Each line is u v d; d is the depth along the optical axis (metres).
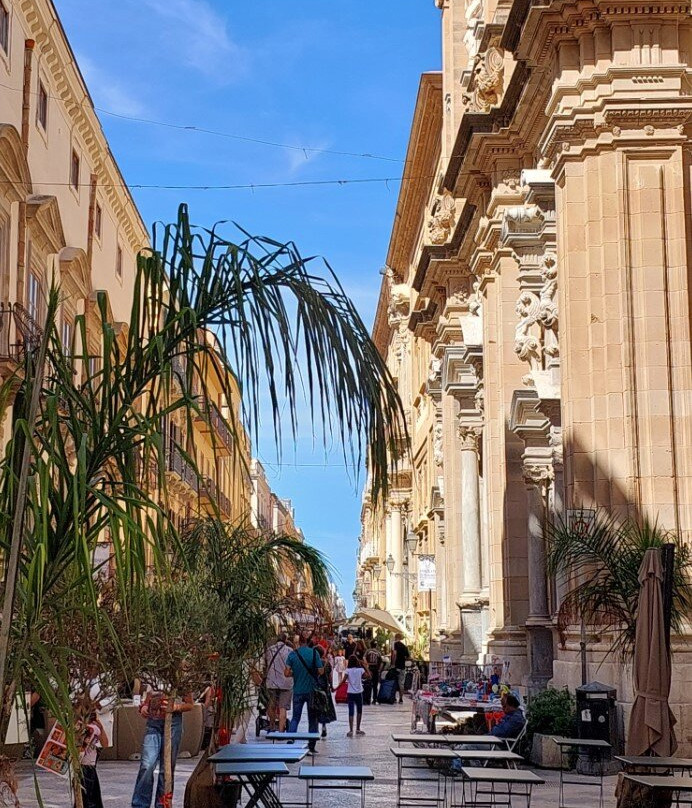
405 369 60.78
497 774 10.98
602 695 16.81
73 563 5.82
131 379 5.48
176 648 9.62
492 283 28.25
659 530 16.72
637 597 14.52
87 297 30.59
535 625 24.36
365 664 35.47
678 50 19.19
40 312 26.17
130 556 5.02
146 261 5.43
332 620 13.81
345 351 5.28
